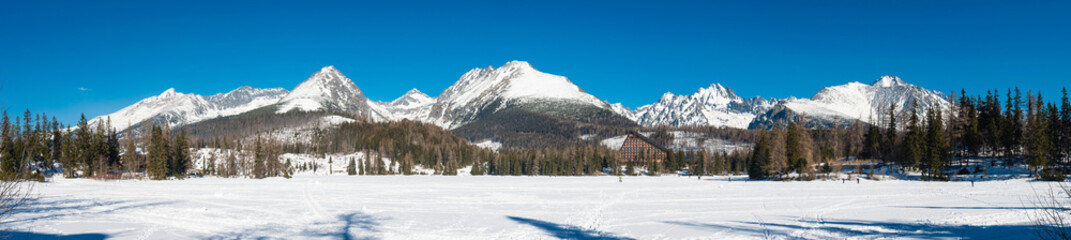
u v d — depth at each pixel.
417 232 36.06
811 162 128.25
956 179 109.38
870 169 132.12
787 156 128.62
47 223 35.28
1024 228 32.97
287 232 35.38
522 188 89.62
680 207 53.56
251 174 164.00
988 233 32.31
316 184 104.12
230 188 86.38
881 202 56.91
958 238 31.11
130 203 52.62
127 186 90.94
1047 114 118.19
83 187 84.31
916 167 116.12
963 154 129.25
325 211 48.72
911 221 39.72
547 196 69.75
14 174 18.38
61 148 144.25
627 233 35.53
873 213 45.91
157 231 33.50
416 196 68.75
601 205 56.50
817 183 103.56
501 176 182.25
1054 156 104.38
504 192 77.88
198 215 43.03
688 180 133.38
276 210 49.09
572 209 51.94
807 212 47.47
